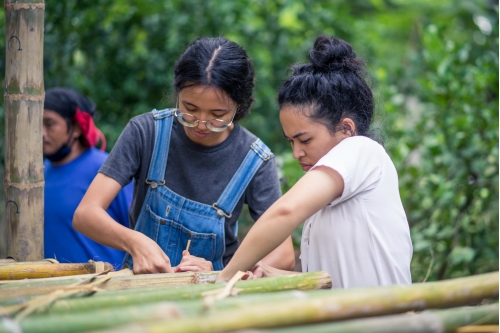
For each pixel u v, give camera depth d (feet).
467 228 10.49
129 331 3.26
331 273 5.66
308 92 5.61
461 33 21.56
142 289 4.85
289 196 5.06
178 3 13.29
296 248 11.10
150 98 13.17
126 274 5.36
